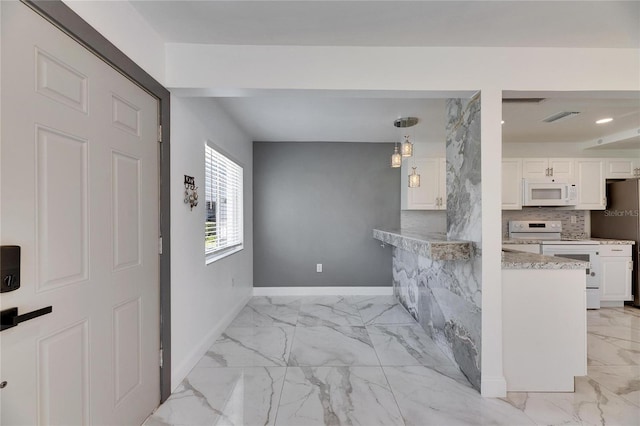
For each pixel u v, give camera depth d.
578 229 4.61
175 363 2.04
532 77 1.94
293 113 3.10
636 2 1.49
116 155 1.46
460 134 2.27
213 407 1.83
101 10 1.34
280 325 3.20
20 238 0.99
